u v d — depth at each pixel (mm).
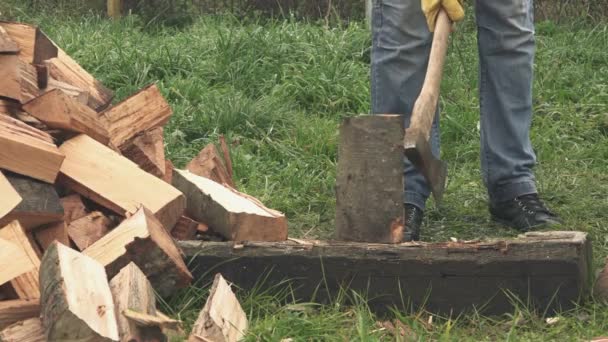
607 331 3459
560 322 3484
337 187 3803
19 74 3881
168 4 12945
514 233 4914
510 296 3582
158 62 8273
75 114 3920
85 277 2936
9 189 3365
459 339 3400
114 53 8336
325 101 7816
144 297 3096
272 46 8586
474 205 5492
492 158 4910
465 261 3592
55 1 12773
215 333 3066
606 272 3756
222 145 5102
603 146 6789
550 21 10703
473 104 7664
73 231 3684
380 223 3736
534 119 7418
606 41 9516
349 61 8453
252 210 3990
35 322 2918
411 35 4520
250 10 12555
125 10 13164
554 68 8648
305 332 3354
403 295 3637
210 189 4152
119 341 2781
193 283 3705
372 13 4633
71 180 3830
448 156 6746
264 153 6664
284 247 3703
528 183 4902
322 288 3682
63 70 4656
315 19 12477
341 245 3674
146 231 3406
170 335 3074
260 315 3594
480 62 4887
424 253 3613
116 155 3926
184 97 7488
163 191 3869
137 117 4473
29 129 3590
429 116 3885
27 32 4375
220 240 4082
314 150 6645
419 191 4668
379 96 4637
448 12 4203
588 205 5457
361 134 3748
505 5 4695
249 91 8008
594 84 8273
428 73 4039
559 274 3547
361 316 3338
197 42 9078
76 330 2701
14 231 3314
